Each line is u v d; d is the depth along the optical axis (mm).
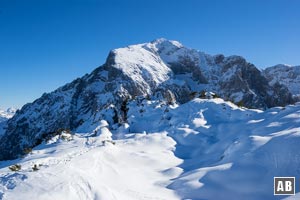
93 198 12570
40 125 150250
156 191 16500
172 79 160875
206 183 16359
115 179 18141
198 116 31281
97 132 34562
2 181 13164
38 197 11828
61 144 29984
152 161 22422
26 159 25281
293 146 15750
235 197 14906
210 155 22875
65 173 13781
